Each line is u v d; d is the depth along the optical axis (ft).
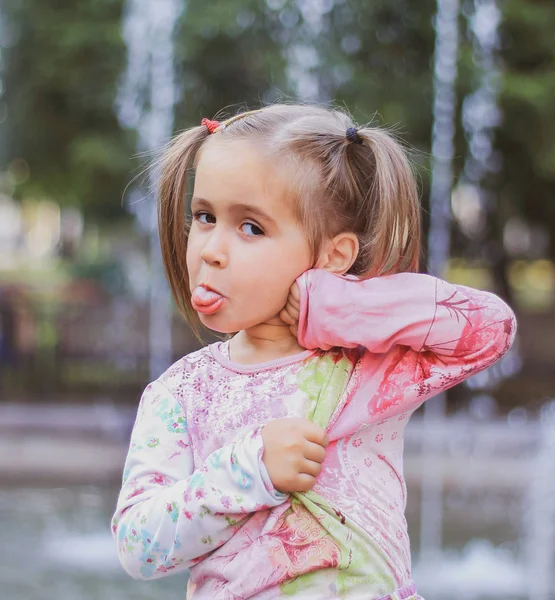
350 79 29.43
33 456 21.71
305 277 4.34
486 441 23.88
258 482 3.98
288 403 4.33
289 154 4.31
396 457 4.54
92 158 29.89
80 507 18.42
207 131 4.73
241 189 4.25
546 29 31.17
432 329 4.28
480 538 16.30
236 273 4.25
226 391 4.45
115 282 46.83
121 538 4.23
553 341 44.24
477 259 38.47
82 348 37.68
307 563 4.14
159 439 4.44
